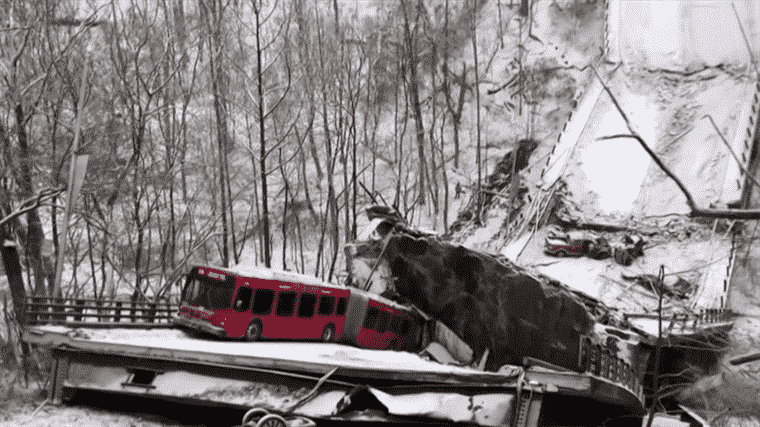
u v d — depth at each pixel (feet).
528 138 219.41
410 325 64.13
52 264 92.02
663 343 78.33
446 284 62.49
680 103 207.62
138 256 94.48
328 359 47.16
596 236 168.04
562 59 236.63
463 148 223.30
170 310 58.75
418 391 45.32
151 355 45.57
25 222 84.69
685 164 190.39
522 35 248.93
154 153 139.44
